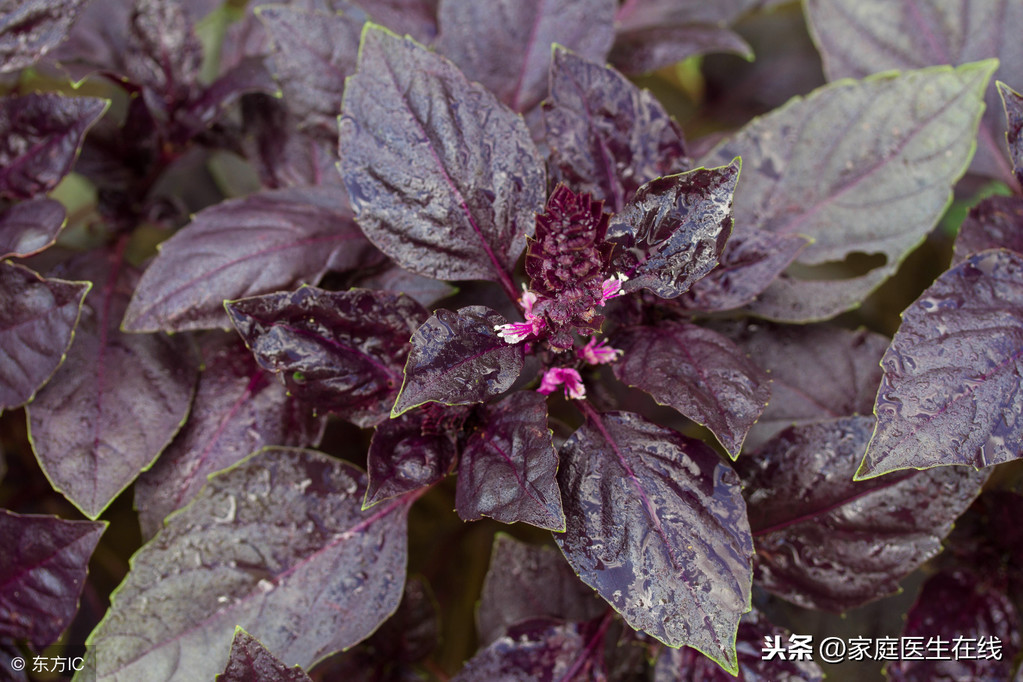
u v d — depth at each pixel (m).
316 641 0.38
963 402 0.36
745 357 0.37
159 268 0.39
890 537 0.39
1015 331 0.36
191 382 0.40
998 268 0.37
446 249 0.38
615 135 0.39
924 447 0.35
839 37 0.44
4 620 0.38
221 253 0.39
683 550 0.36
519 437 0.36
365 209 0.37
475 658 0.39
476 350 0.36
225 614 0.38
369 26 0.37
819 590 0.39
